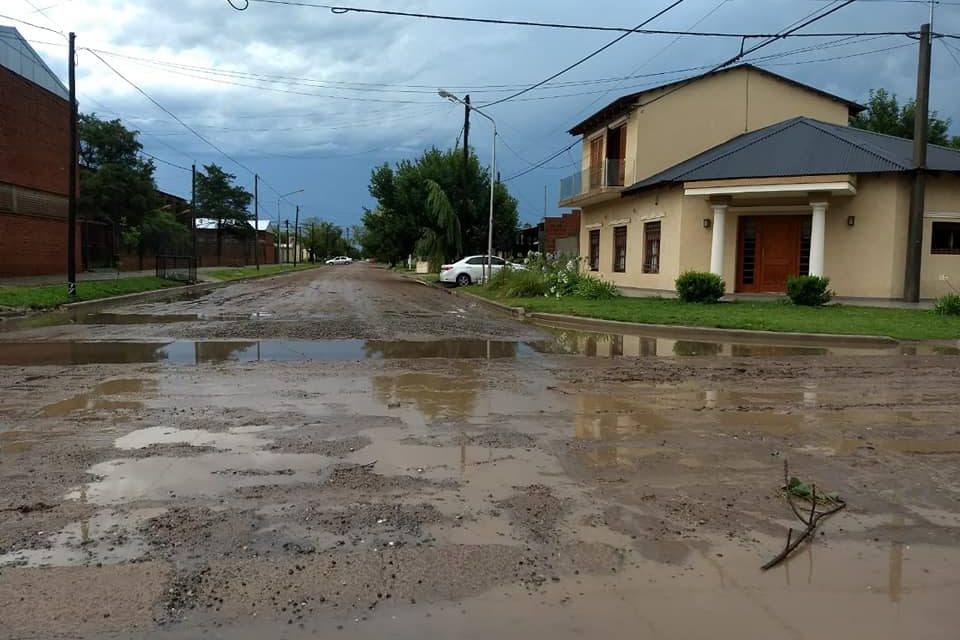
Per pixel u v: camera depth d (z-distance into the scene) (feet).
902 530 13.26
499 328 49.47
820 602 10.52
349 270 236.84
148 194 146.72
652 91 84.17
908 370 31.60
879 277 66.74
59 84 100.17
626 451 18.08
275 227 359.66
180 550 11.94
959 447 18.83
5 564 11.35
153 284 92.27
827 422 21.47
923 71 62.85
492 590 10.74
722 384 27.76
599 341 42.55
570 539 12.62
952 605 10.48
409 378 28.25
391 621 9.83
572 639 9.43
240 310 62.59
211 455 17.19
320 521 13.24
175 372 29.09
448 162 141.08
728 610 10.25
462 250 124.16
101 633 9.46
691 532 13.03
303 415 21.47
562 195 104.94
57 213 93.61
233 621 9.77
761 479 16.05
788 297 65.16
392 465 16.63
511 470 16.39
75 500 14.10
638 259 83.87
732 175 68.03
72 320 52.37
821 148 69.92
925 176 65.57
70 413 21.45
